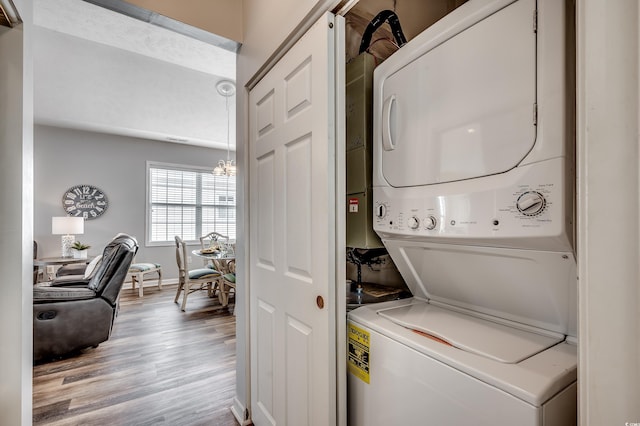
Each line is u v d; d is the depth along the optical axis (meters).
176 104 4.54
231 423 1.77
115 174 5.15
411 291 1.37
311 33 1.15
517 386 0.65
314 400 1.15
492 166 0.80
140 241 5.35
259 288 1.59
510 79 0.77
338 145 1.09
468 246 0.92
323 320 1.10
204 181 6.07
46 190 4.66
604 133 0.41
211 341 2.94
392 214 1.11
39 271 4.45
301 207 1.23
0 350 1.10
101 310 2.67
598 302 0.42
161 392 2.08
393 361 0.94
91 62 3.66
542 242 0.73
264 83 1.52
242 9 1.73
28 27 1.17
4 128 1.10
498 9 0.79
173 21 1.52
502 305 1.01
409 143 1.05
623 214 0.39
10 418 1.11
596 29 0.42
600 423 0.41
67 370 2.37
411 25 1.74
